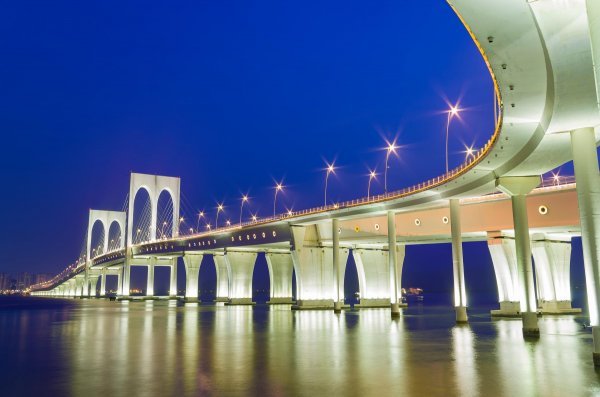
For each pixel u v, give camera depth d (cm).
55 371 2008
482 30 1811
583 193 2588
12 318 6119
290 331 3869
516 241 3844
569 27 1708
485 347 2800
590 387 1641
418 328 4166
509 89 2359
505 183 3991
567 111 2442
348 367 2069
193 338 3334
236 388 1628
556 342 3066
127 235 15800
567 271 6412
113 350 2698
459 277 5131
